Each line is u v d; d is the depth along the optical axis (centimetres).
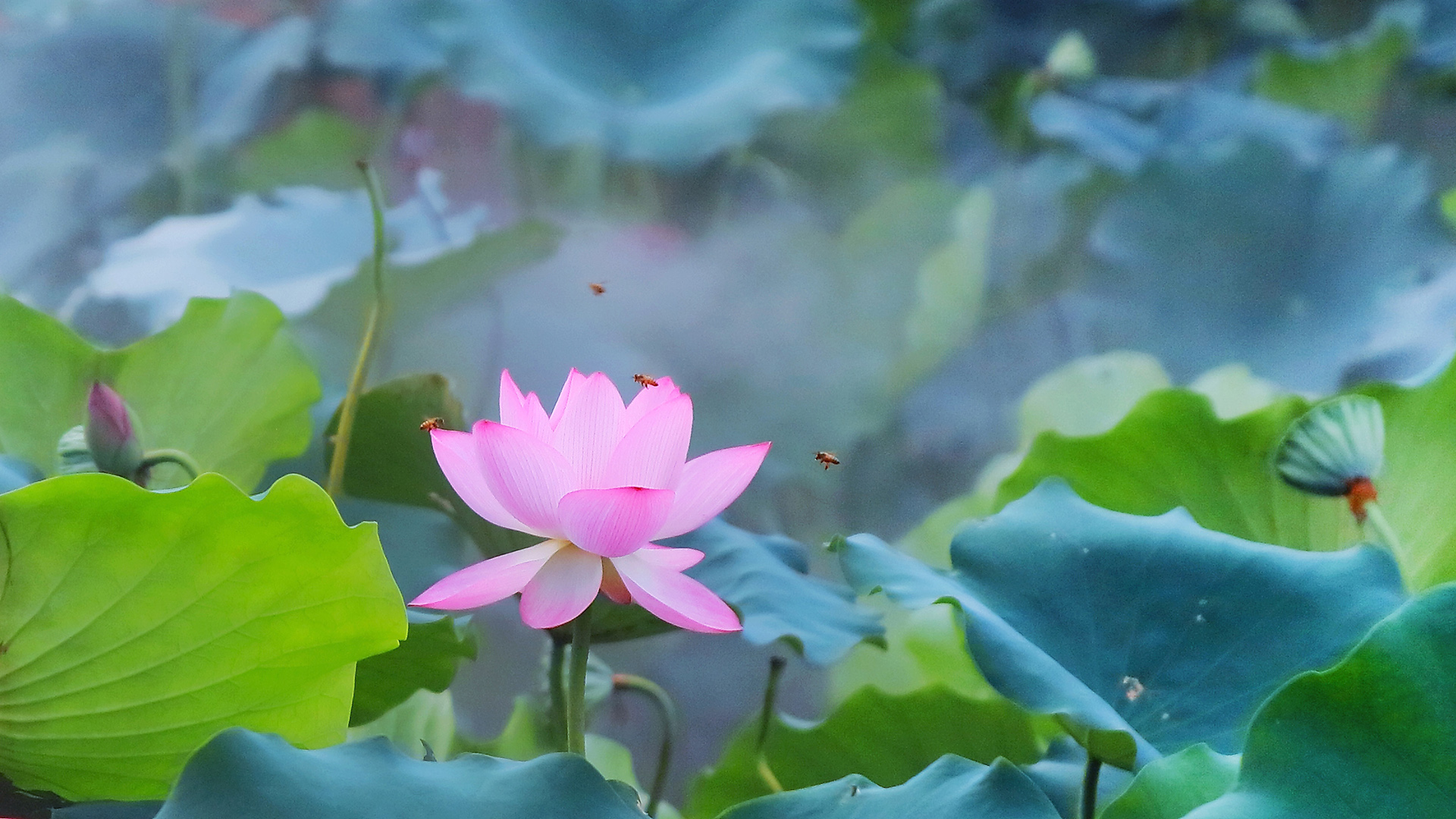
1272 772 321
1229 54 863
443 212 426
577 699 333
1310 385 536
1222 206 621
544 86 629
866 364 688
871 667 393
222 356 368
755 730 361
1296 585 342
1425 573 353
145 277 404
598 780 326
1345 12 908
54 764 335
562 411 337
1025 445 432
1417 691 321
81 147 730
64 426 365
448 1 638
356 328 414
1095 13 863
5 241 708
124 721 333
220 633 331
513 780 325
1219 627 342
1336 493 347
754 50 679
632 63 689
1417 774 320
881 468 690
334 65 726
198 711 333
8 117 729
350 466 368
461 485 334
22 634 329
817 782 360
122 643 330
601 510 329
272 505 327
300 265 410
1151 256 632
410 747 365
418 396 363
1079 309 681
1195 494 362
